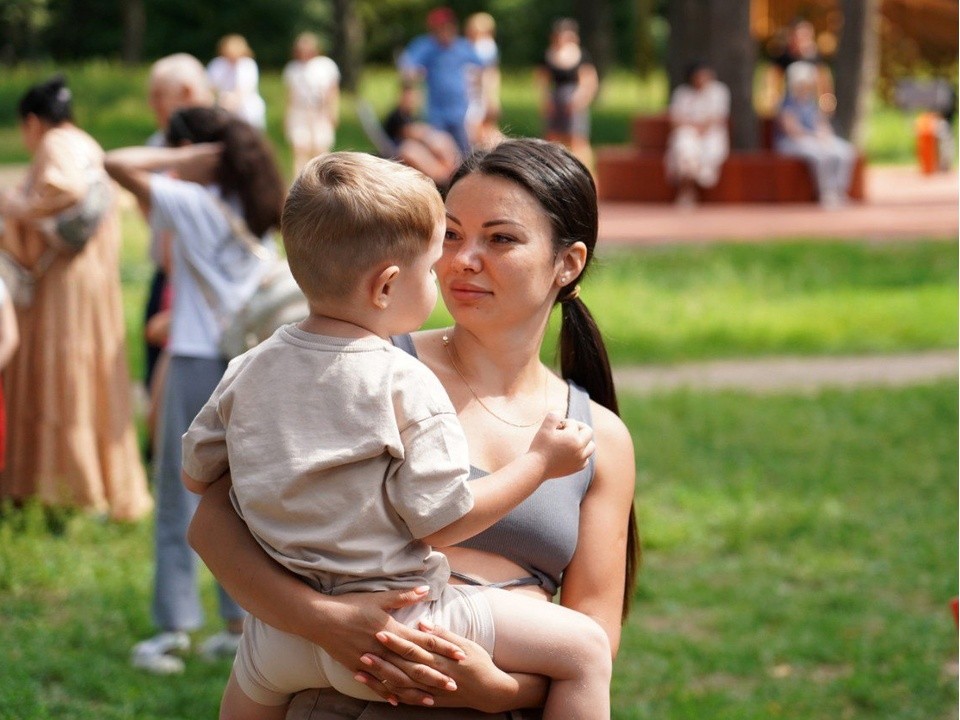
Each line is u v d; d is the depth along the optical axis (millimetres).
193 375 7664
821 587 10203
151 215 7762
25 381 10203
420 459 3457
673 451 13258
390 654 3486
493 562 3805
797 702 8109
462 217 3902
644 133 30531
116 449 10414
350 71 53219
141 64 59656
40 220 9953
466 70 29859
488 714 3656
